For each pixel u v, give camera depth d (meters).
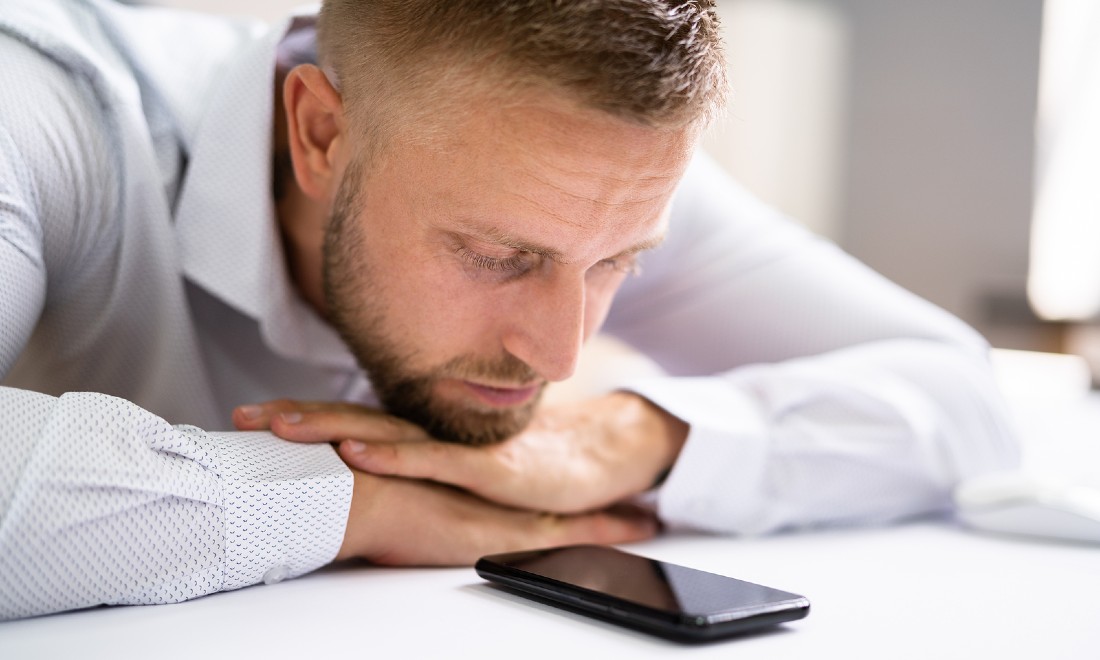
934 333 1.26
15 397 0.69
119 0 1.15
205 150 1.04
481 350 0.84
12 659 0.59
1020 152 2.72
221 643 0.62
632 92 0.71
